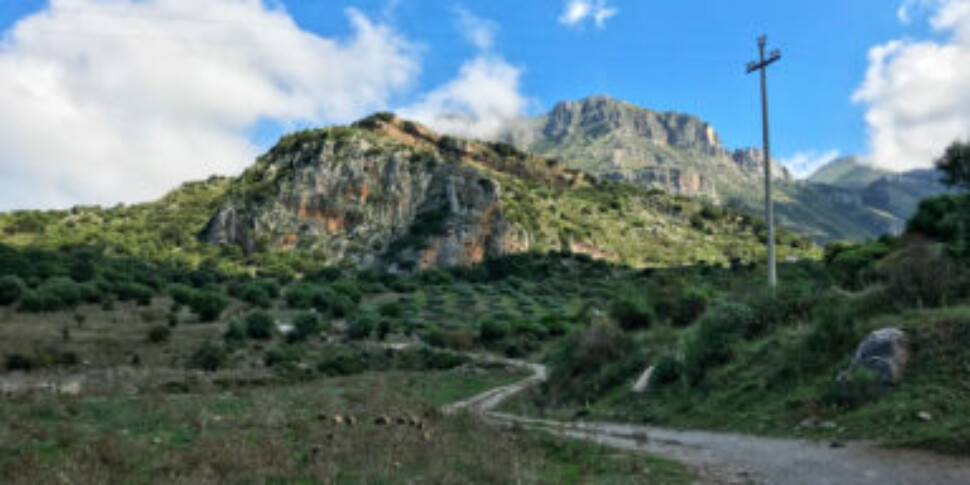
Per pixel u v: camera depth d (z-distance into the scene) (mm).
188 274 106875
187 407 15820
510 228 173625
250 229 172500
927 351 11695
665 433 13984
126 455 9039
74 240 150375
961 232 22953
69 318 60531
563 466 10156
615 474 9109
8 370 40781
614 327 26578
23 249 114625
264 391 27562
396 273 153625
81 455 8891
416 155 199875
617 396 20375
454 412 18531
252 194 185000
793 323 17625
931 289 14477
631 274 137625
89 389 22781
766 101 26547
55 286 67438
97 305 70875
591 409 20203
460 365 56219
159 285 90312
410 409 17734
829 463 8633
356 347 63312
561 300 110562
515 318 86125
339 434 11633
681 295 29109
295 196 180750
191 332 59562
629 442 12672
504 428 14953
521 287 123062
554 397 24609
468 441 11844
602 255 183000
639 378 20406
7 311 61219
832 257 30938
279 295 99500
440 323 85938
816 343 14805
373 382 38625
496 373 50250
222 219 173625
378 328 71625
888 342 12055
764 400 14195
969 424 8844
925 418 9680
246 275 122500
